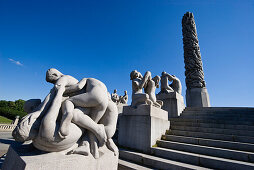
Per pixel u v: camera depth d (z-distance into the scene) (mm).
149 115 4676
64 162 1827
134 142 4770
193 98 13992
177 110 8180
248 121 5617
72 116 1962
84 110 2387
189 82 14891
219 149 3756
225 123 5852
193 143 4574
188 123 6098
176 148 4367
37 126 1803
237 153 3518
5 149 6320
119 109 11398
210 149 3865
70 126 2045
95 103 2379
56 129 1843
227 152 3639
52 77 2561
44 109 1974
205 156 3650
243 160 3406
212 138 4723
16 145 2406
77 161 1978
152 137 4539
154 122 4789
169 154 3994
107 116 2713
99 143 2461
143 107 4895
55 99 1998
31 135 1741
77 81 2682
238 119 6234
